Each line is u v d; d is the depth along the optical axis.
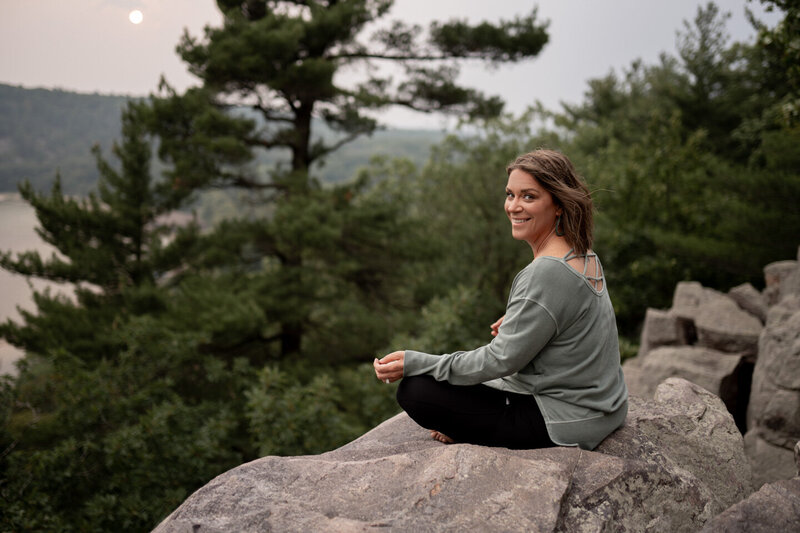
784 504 1.56
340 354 11.04
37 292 10.48
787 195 8.52
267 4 11.16
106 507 5.72
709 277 10.55
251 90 10.52
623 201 11.59
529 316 1.68
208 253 10.62
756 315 6.44
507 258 16.77
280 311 10.34
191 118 10.04
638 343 9.88
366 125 11.58
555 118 17.11
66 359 7.20
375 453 2.00
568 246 1.79
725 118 15.75
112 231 10.80
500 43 11.31
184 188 10.34
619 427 1.98
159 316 9.88
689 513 1.69
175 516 1.61
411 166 19.00
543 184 1.77
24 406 6.75
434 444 2.03
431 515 1.51
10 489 5.62
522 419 1.83
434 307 8.06
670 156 11.80
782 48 5.96
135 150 10.75
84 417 6.58
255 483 1.73
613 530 1.55
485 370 1.75
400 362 1.90
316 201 10.39
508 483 1.60
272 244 11.12
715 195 10.58
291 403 6.28
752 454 4.08
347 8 10.12
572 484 1.63
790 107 6.42
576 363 1.76
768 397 4.14
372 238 10.84
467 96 12.20
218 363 8.20
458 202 17.59
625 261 11.21
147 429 6.20
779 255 8.94
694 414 2.22
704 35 15.76
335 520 1.51
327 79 10.16
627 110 21.44
